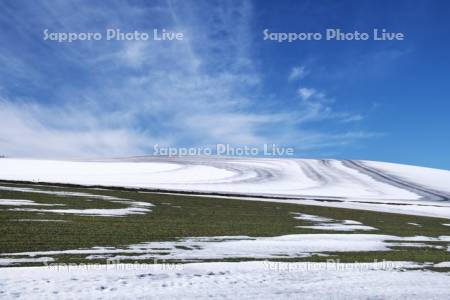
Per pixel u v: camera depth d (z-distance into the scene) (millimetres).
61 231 27984
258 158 140625
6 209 36844
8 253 21094
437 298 14672
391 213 56031
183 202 53250
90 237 26516
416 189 103875
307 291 14852
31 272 16078
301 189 95188
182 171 111875
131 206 45469
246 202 58281
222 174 109562
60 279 15148
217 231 31859
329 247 26203
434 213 60500
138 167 116062
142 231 29922
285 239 29078
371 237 31844
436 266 20734
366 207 63000
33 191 53094
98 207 42750
